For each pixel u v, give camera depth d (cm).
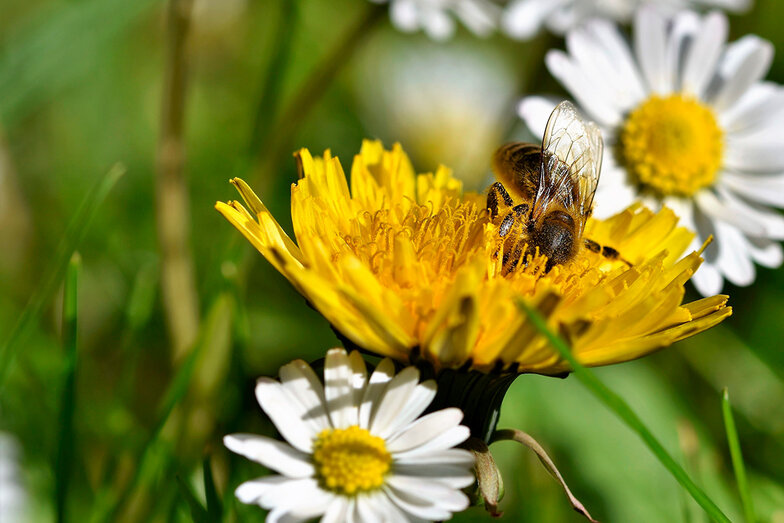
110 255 29
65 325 21
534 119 25
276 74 26
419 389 19
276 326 28
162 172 25
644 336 19
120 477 24
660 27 26
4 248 29
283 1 26
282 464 19
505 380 20
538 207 22
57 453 21
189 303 25
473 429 20
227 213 20
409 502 19
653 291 20
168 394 23
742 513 24
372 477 19
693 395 28
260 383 19
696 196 25
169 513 22
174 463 23
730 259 24
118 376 26
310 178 20
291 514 19
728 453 26
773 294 29
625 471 25
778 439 26
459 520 23
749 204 25
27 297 28
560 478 20
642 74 26
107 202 30
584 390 26
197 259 30
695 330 19
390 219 21
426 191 22
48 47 27
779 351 28
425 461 19
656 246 22
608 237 22
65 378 21
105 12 27
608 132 25
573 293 20
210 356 25
